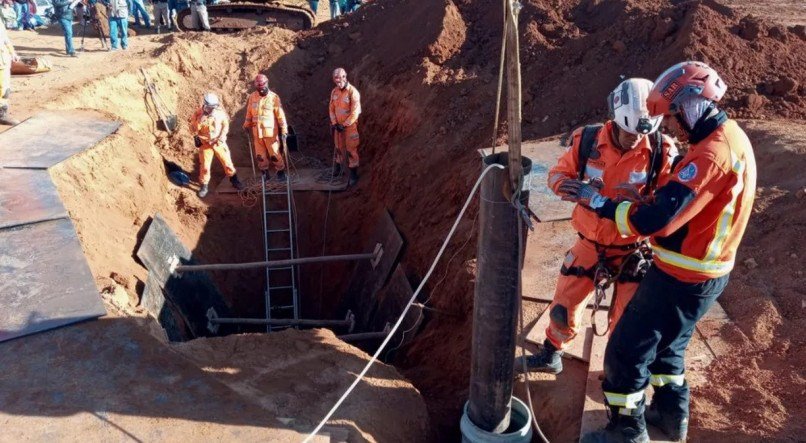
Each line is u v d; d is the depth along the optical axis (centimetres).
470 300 691
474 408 429
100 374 488
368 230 1147
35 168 838
